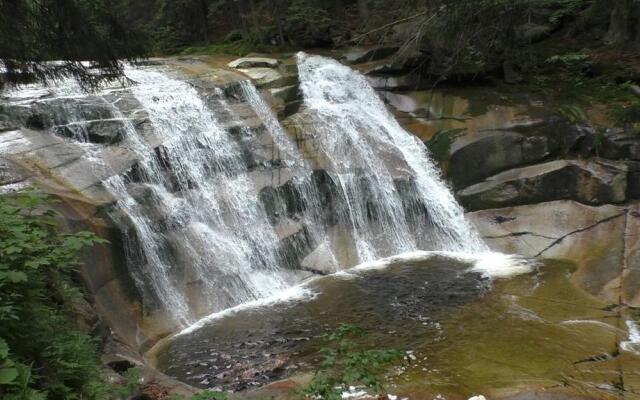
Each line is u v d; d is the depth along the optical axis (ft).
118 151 36.17
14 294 15.62
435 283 34.22
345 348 16.08
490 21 41.57
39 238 18.03
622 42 49.42
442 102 48.49
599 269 34.27
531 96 46.73
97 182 32.91
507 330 27.68
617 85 45.75
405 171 43.19
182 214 35.32
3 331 15.19
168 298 31.48
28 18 23.81
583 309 30.04
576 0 53.26
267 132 42.98
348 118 46.68
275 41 61.41
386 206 41.91
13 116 35.96
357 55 53.78
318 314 30.96
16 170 30.94
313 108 47.03
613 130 41.06
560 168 40.88
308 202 40.37
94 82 28.19
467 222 41.37
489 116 45.55
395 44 53.78
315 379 16.60
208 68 49.67
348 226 40.78
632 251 35.06
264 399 20.88
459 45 43.24
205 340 28.58
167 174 36.88
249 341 28.14
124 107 39.58
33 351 16.16
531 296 31.76
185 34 67.00
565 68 48.98
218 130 40.81
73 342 18.30
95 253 28.40
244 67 50.93
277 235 37.68
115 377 20.75
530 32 52.85
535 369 24.00
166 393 20.90
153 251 32.40
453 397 21.98
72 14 24.17
